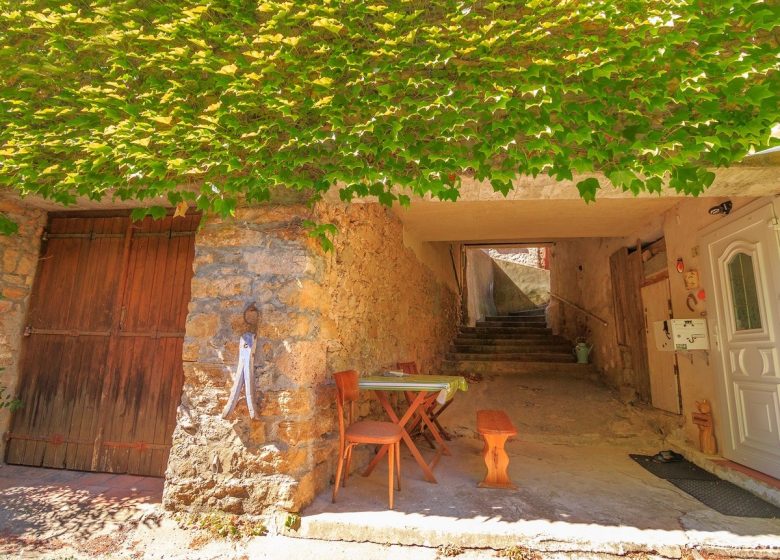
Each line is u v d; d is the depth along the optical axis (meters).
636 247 4.80
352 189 2.50
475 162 2.28
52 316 3.39
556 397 5.11
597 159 2.34
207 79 2.52
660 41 2.17
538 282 13.70
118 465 3.07
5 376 3.25
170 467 2.50
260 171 2.41
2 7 2.69
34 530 2.30
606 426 4.27
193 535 2.27
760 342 2.82
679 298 3.82
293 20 2.39
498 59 2.21
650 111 2.21
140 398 3.15
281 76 2.40
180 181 2.56
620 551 2.06
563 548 2.08
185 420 2.53
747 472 2.83
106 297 3.36
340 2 2.28
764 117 2.14
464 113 2.35
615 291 5.40
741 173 2.38
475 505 2.49
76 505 2.57
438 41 2.30
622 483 2.89
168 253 3.35
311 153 2.41
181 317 3.21
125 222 3.48
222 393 2.52
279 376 2.46
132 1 2.53
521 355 6.80
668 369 4.03
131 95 2.58
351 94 2.39
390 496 2.45
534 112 2.38
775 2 2.21
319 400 2.68
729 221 3.12
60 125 2.65
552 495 2.66
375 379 3.06
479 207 4.06
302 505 2.40
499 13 2.37
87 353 3.29
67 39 2.61
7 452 3.22
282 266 2.59
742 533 2.15
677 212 3.82
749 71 2.08
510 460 3.42
